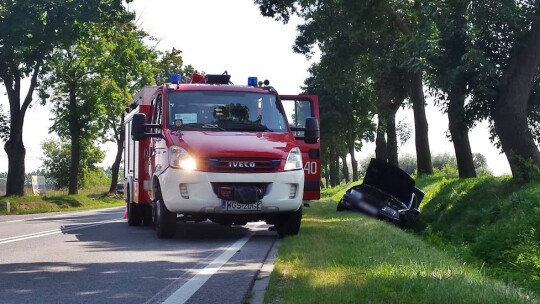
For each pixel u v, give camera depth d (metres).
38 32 36.84
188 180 11.55
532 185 19.59
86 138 52.97
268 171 11.69
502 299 5.99
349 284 6.63
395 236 12.18
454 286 6.38
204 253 10.21
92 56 48.34
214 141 11.88
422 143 36.12
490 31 21.45
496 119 21.86
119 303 6.44
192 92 13.12
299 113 17.02
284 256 9.23
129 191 17.25
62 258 9.75
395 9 32.84
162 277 7.91
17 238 13.47
